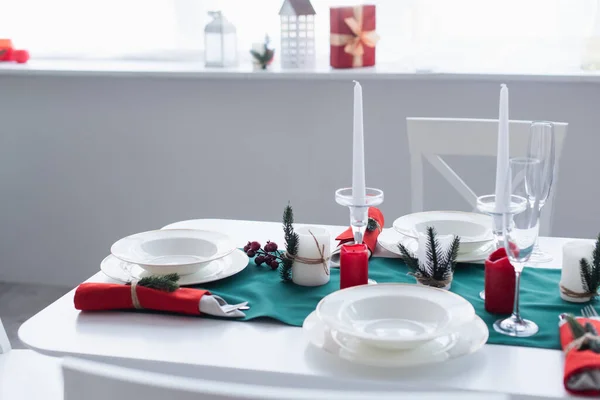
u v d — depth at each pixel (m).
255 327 1.14
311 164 2.67
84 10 2.86
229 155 2.72
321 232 1.33
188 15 2.77
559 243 1.51
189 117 2.71
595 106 2.39
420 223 1.52
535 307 1.18
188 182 2.79
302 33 2.56
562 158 2.46
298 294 1.25
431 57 2.58
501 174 1.24
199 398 0.68
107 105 2.76
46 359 1.55
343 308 1.10
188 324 1.15
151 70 2.60
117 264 1.38
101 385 0.71
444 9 2.53
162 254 1.42
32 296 2.93
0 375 1.48
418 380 0.96
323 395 0.66
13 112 2.85
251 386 0.69
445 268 1.23
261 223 1.68
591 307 1.16
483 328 1.08
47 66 2.74
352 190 1.26
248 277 1.33
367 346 1.04
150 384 0.69
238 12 2.73
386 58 2.64
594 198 2.47
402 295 1.13
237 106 2.67
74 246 2.96
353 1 2.63
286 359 1.03
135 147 2.79
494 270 1.15
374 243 1.44
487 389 0.94
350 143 2.61
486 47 2.53
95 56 2.89
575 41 2.46
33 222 2.97
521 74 2.34
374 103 2.56
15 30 2.91
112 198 2.87
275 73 2.52
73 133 2.82
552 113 2.43
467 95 2.47
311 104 2.61
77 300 1.20
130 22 2.83
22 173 2.91
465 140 1.91
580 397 0.92
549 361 1.01
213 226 1.66
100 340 1.10
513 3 2.48
